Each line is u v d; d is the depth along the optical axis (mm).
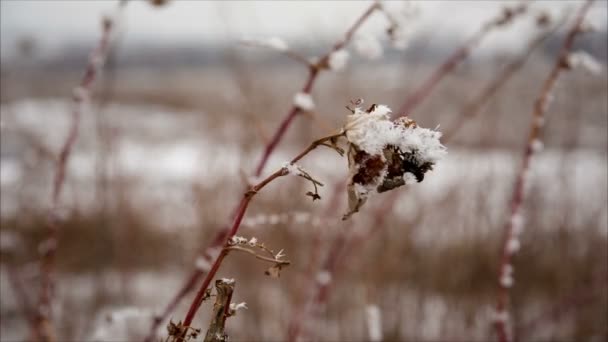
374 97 3047
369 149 736
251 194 835
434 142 740
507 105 3422
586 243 3529
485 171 3396
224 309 795
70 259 3500
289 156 3029
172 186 4191
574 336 3168
